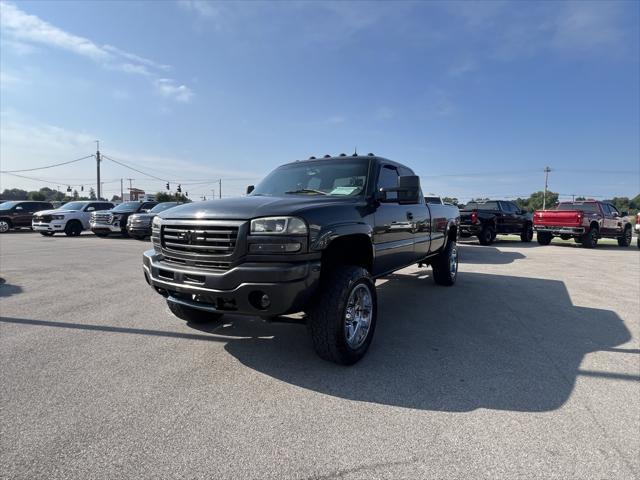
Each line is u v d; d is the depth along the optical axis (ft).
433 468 6.95
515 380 10.61
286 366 11.32
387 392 9.82
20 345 12.71
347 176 14.80
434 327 15.26
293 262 10.06
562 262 35.53
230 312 10.44
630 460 7.22
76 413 8.63
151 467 6.89
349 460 7.16
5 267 29.04
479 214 51.42
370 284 12.07
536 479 6.68
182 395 9.53
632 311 17.98
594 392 9.95
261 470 6.86
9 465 6.88
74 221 65.05
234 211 10.64
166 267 11.37
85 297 19.36
